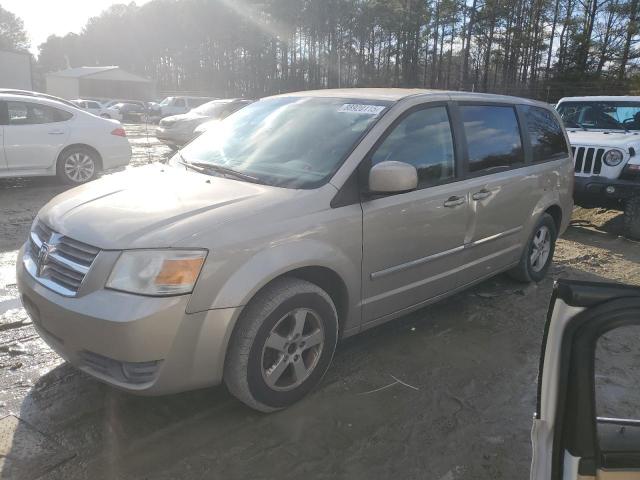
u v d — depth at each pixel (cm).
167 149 1636
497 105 467
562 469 140
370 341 411
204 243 269
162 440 286
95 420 301
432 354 394
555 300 141
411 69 5788
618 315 134
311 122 381
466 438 300
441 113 405
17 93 1034
